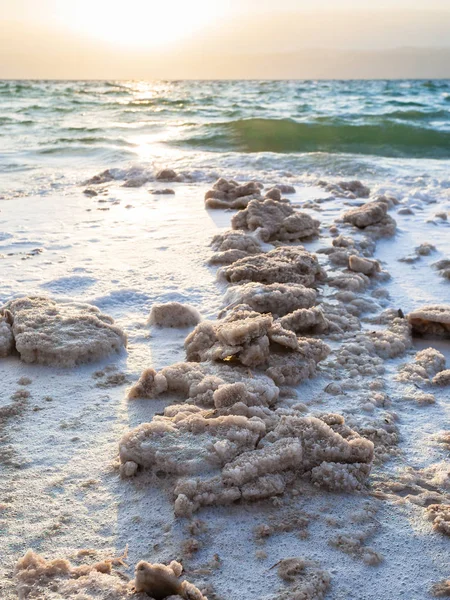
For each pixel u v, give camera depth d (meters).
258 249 3.15
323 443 1.44
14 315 2.17
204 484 1.32
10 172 6.19
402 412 1.71
